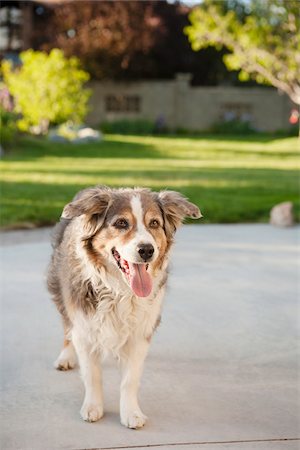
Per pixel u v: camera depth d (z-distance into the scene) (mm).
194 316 5691
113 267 3680
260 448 3445
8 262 7504
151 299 3719
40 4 32500
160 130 29844
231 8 26312
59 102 22297
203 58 34656
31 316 5602
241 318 5676
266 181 14797
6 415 3779
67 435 3551
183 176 15117
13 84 21922
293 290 6629
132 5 30719
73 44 29703
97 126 30625
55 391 4129
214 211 11039
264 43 22344
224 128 30516
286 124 31609
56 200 11273
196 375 4430
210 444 3477
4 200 11148
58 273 4141
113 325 3695
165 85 30859
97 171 15422
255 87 34094
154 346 4957
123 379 3816
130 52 30000
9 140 18938
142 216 3660
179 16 34188
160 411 3875
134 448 3414
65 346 4500
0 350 4801
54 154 19109
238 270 7395
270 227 10258
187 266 7512
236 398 4074
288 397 4105
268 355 4828
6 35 33406
